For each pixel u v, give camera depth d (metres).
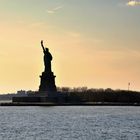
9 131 193.62
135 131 195.50
